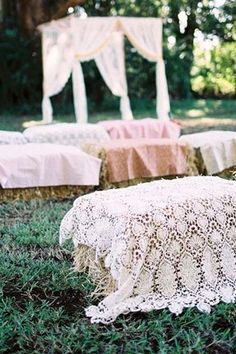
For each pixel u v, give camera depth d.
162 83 8.56
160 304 2.53
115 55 8.73
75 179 4.79
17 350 2.17
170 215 2.63
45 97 8.55
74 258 3.10
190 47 13.53
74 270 2.99
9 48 12.75
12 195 4.63
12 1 10.59
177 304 2.53
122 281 2.51
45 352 2.15
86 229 2.82
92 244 2.75
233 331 2.31
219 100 13.77
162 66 8.52
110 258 2.56
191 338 2.22
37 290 2.82
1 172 4.50
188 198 2.73
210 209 2.72
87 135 6.42
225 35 13.32
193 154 5.46
